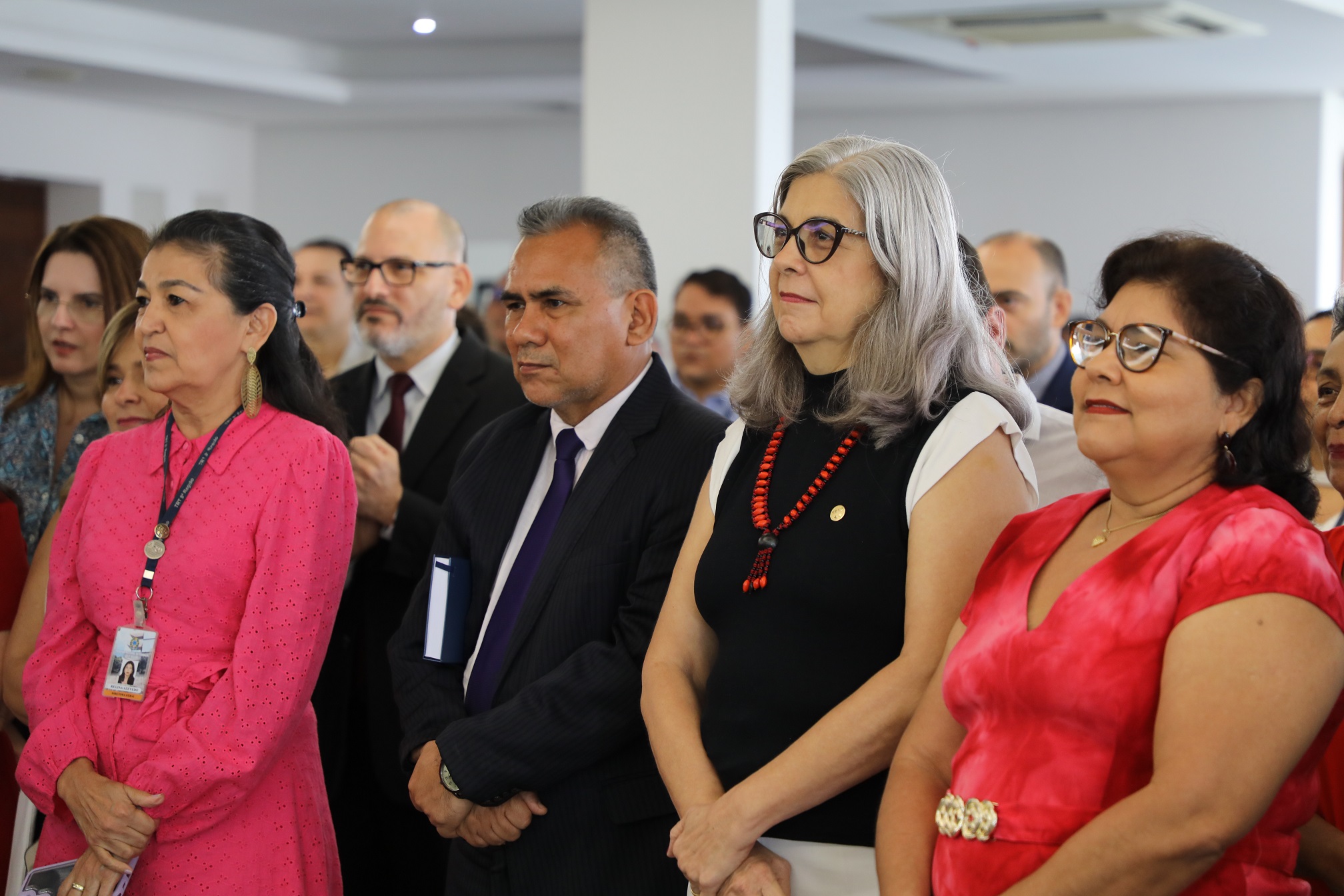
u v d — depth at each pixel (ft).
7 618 8.26
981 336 6.29
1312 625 4.32
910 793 5.26
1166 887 4.30
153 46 26.50
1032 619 4.91
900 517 5.82
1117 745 4.55
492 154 34.40
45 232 32.63
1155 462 4.79
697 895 5.71
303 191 35.55
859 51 26.78
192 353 6.99
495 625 7.57
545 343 7.51
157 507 7.04
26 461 9.71
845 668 5.79
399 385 10.75
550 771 6.93
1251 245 29.04
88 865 6.61
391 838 9.77
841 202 6.08
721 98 17.16
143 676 6.75
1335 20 21.45
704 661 6.52
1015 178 30.91
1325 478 10.02
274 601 6.86
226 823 6.88
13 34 24.53
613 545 7.28
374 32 27.48
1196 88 27.86
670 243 17.46
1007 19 22.26
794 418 6.41
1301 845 5.57
